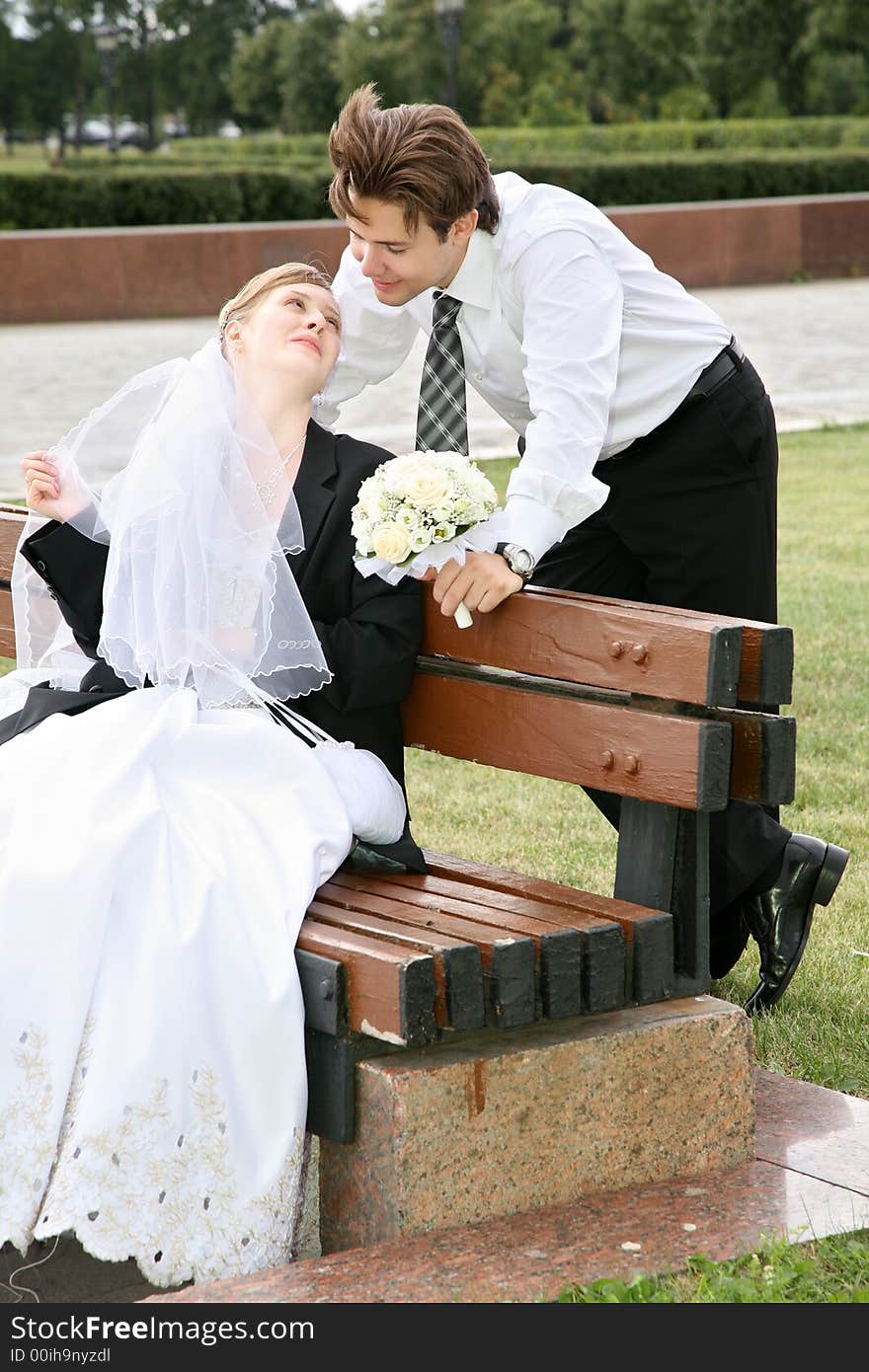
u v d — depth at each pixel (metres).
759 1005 3.41
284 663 2.82
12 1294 2.47
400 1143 2.35
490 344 3.09
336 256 19.23
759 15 43.28
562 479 2.79
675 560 3.29
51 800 2.56
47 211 21.69
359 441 3.02
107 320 18.44
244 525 2.78
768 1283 2.26
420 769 5.23
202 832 2.56
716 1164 2.64
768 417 3.23
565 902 2.62
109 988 2.41
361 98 2.81
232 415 2.85
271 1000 2.42
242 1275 2.35
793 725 2.53
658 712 2.62
